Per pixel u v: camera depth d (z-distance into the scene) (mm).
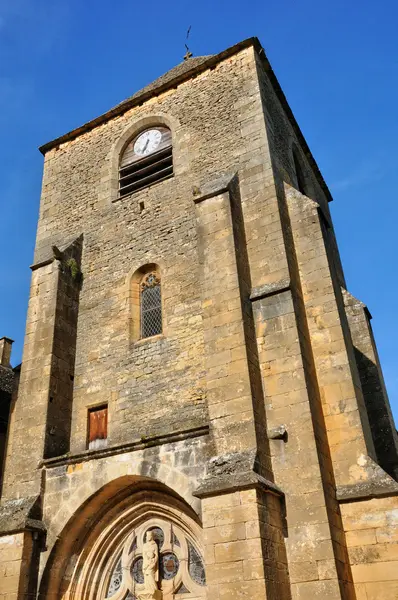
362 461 11062
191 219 15328
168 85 18125
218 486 10008
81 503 12188
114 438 13414
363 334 15547
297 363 11641
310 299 13156
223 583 9336
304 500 10375
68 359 14938
